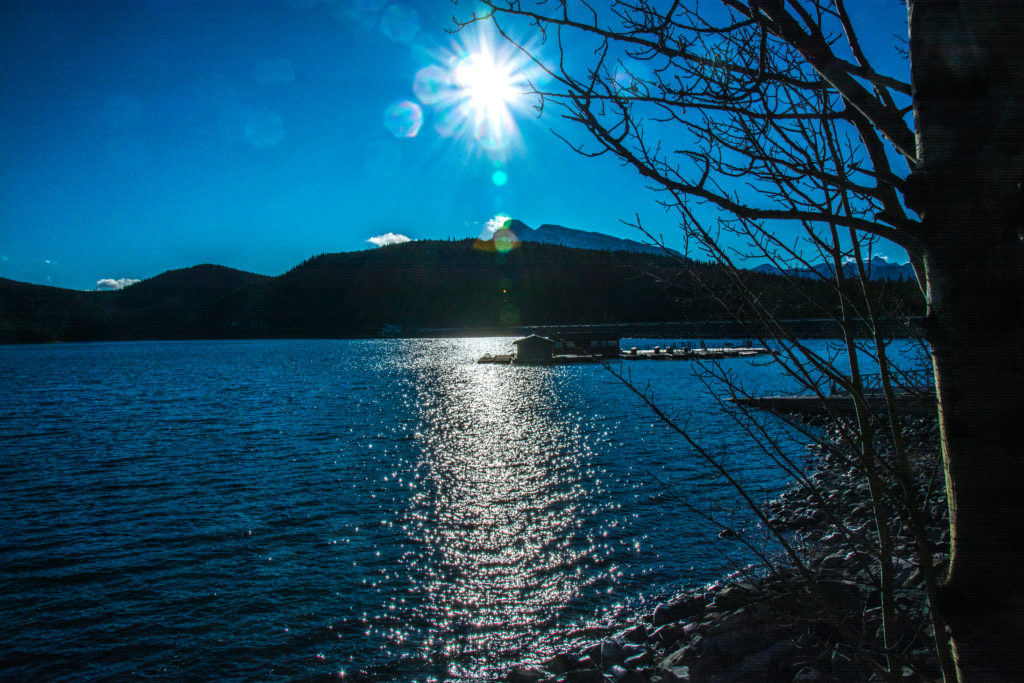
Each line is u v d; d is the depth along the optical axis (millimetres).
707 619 9656
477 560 14203
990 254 1743
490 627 11055
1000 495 1743
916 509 2580
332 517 17844
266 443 31125
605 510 17703
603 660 9250
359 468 24672
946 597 1851
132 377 84438
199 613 11852
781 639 7258
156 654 10461
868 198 2287
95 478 23734
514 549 14852
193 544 15758
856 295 2854
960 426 1813
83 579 13602
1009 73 1672
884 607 2912
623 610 11414
